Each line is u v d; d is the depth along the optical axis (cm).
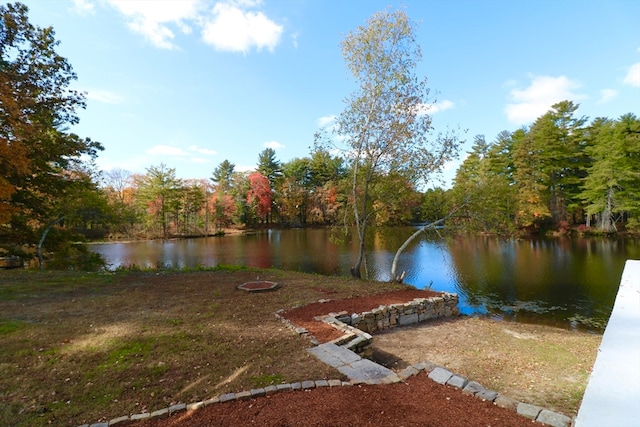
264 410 313
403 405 331
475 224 1165
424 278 1529
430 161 1105
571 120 3203
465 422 302
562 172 3312
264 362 423
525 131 3603
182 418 300
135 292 781
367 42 1091
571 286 1330
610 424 147
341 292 862
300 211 5331
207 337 502
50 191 1345
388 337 684
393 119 1108
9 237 1343
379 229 1545
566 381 495
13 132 1048
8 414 297
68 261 1683
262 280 974
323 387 361
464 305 1127
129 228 3788
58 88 1240
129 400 329
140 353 434
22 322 535
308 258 2153
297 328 557
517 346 668
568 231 2992
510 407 331
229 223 4906
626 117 2917
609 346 220
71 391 340
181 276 1023
